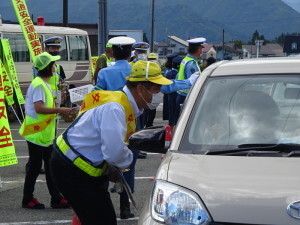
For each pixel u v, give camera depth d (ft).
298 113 18.81
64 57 92.58
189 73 43.60
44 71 30.53
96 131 19.49
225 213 15.24
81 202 19.89
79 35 95.71
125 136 20.22
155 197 16.38
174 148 18.44
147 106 20.15
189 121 19.25
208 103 19.65
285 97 19.47
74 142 19.76
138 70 19.84
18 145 54.60
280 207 14.97
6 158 33.83
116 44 29.07
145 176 39.65
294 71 20.22
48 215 30.48
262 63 21.12
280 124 18.49
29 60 84.02
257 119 18.76
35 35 64.49
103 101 19.49
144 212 16.79
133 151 27.76
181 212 15.62
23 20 64.03
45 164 31.22
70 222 29.19
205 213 15.38
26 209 31.63
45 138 30.50
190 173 16.40
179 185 16.11
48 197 34.32
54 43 38.37
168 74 53.16
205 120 19.07
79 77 95.45
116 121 19.01
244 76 20.43
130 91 20.04
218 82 20.45
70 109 30.27
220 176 16.06
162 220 15.83
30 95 30.45
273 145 17.74
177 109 46.03
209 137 18.44
